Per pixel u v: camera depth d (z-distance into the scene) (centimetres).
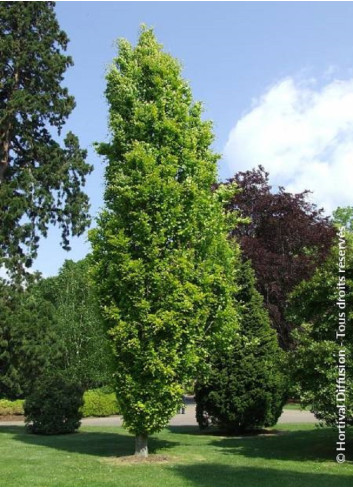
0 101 2258
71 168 2323
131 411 1162
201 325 1221
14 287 2097
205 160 1312
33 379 1998
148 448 1324
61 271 3225
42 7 2295
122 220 1215
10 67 2247
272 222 2822
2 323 1977
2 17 2212
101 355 2777
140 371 1154
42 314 2100
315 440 1416
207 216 1269
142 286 1158
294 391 1209
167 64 1291
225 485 873
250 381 1580
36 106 2181
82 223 2316
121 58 1302
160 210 1190
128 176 1202
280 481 906
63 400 1738
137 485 876
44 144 2291
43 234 2212
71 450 1317
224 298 1308
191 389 1328
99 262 1216
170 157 1209
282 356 1260
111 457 1198
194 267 1235
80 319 2930
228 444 1401
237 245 1470
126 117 1275
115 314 1160
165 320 1128
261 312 1659
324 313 1206
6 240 2145
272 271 2638
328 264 1241
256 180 2934
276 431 1672
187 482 899
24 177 2178
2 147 2231
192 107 1330
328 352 1126
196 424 2033
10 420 2358
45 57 2228
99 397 2570
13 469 1033
